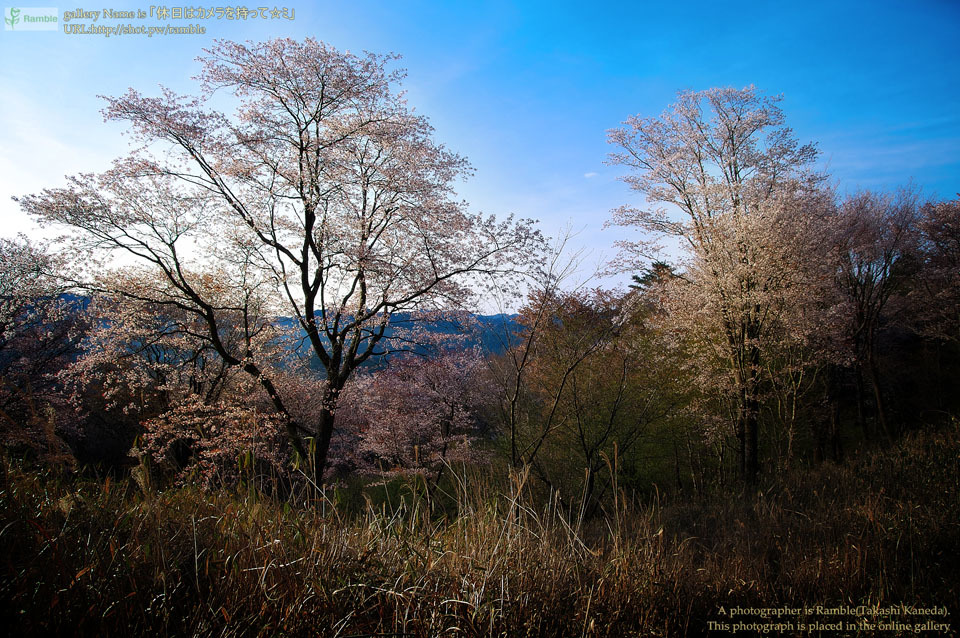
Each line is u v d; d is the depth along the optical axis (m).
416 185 12.20
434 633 2.10
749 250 12.94
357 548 2.72
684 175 15.12
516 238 12.16
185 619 1.92
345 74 11.41
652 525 4.53
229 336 14.88
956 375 20.75
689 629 2.84
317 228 12.06
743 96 14.41
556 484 11.54
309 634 1.99
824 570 3.91
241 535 2.61
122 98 10.61
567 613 2.51
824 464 12.13
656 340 14.56
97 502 2.66
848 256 16.31
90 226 10.88
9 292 11.53
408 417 12.77
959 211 18.95
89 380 12.66
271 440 10.34
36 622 1.70
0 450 2.44
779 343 13.42
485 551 2.82
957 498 5.69
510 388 12.46
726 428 13.83
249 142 11.09
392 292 12.56
